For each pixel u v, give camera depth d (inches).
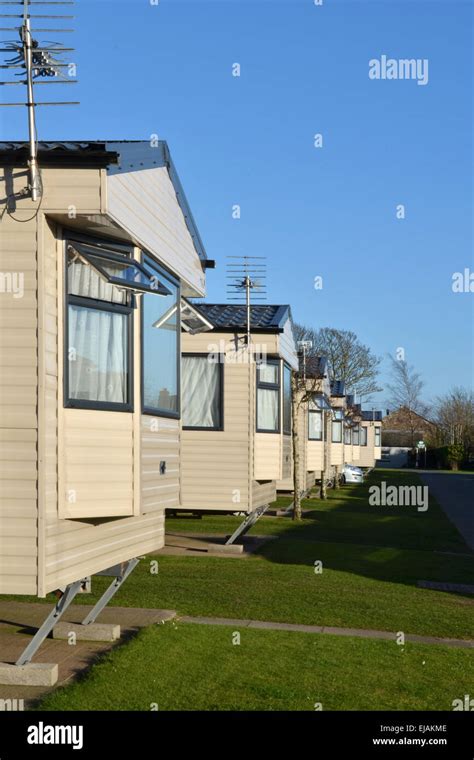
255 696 272.8
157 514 349.4
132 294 289.9
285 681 289.3
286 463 686.5
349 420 1745.8
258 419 613.9
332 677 297.7
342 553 621.0
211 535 693.3
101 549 291.4
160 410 320.2
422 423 3292.3
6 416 244.8
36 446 244.1
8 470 244.5
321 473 1251.2
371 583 493.7
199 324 455.8
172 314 351.6
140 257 303.4
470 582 515.2
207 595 428.1
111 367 280.1
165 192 334.6
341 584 482.6
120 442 281.0
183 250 367.9
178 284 362.9
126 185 278.4
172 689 273.0
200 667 297.3
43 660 295.3
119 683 271.6
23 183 248.1
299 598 432.5
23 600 405.7
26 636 330.6
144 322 303.4
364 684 293.0
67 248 261.9
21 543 243.9
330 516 957.2
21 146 261.3
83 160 247.1
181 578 477.1
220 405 594.2
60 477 254.5
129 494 284.5
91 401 267.9
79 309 266.1
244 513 615.2
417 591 475.2
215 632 346.6
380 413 2635.3
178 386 356.5
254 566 534.0
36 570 243.4
